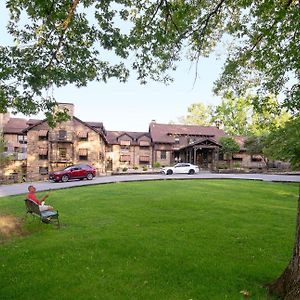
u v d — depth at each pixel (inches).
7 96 295.4
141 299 199.8
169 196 684.1
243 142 2265.0
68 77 299.6
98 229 383.9
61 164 1749.5
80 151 1776.6
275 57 347.6
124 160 2178.9
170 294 207.3
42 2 237.9
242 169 1916.8
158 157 2202.3
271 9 291.6
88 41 288.2
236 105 2650.1
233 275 239.3
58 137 1747.0
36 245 314.8
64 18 254.4
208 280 229.8
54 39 278.5
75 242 321.7
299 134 701.9
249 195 724.0
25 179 1510.8
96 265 255.9
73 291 209.2
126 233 358.6
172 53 328.2
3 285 219.9
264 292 213.2
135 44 297.9
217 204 577.9
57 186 1040.8
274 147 882.1
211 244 317.4
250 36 346.3
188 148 2108.8
